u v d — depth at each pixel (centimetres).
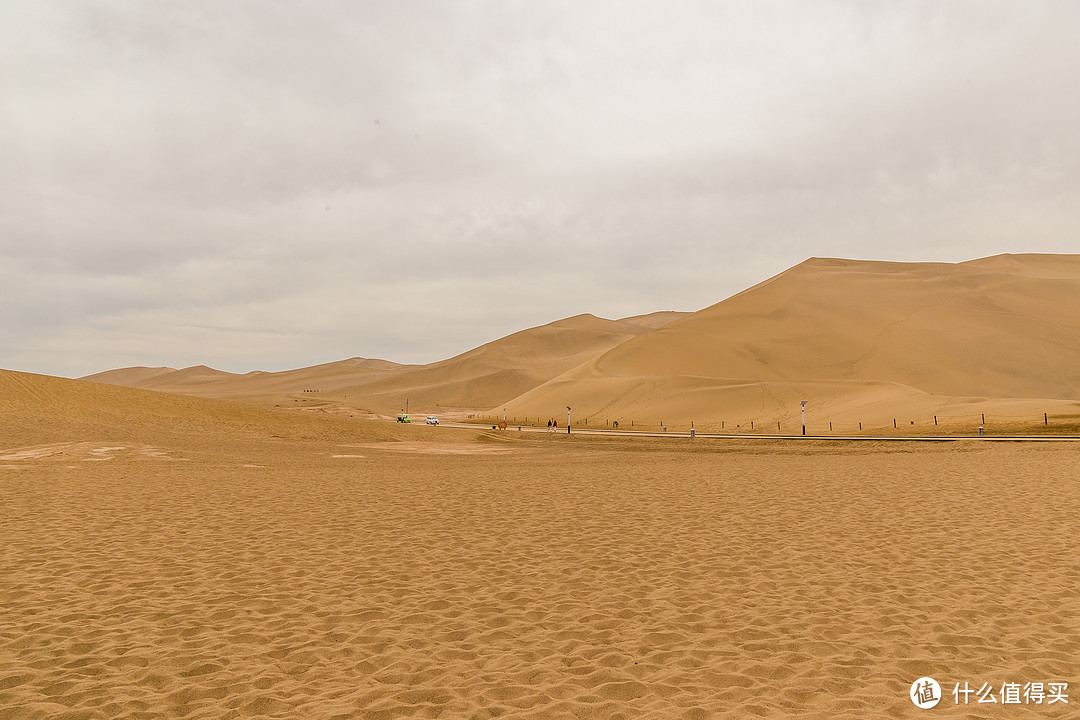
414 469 2741
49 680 598
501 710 539
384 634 723
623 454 3944
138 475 2241
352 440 5162
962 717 516
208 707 545
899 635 705
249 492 1873
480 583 923
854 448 3972
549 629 739
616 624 755
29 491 1798
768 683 589
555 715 530
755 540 1188
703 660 645
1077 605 790
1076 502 1540
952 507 1516
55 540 1188
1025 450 3231
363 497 1798
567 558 1066
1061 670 610
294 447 4044
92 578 941
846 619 758
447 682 597
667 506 1614
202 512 1513
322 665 639
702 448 4438
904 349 12862
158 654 662
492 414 13575
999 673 605
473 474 2503
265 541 1198
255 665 636
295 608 813
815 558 1047
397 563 1037
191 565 1019
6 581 919
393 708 540
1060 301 14188
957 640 689
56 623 753
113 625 748
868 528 1281
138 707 543
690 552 1099
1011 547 1091
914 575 936
